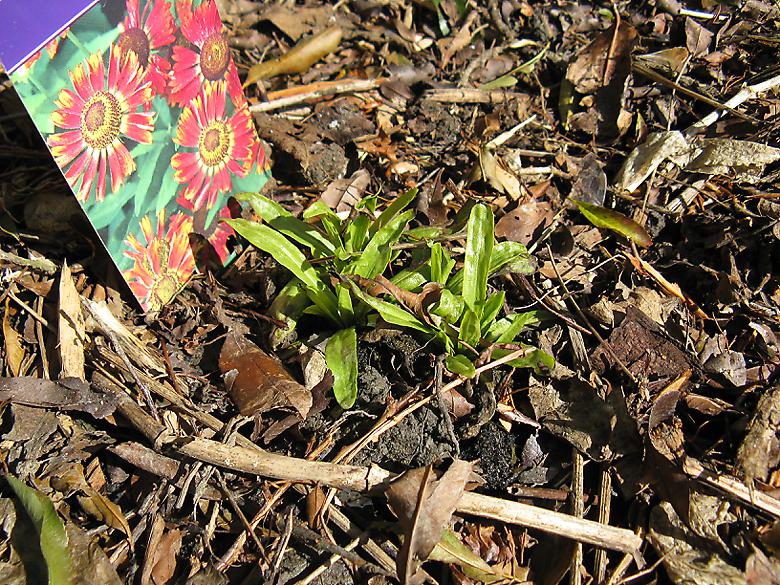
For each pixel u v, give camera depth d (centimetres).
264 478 21
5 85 32
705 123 30
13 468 21
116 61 21
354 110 33
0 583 19
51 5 19
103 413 22
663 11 35
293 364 24
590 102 32
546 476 22
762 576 19
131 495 21
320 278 25
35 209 27
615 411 22
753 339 25
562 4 37
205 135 25
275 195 29
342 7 38
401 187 30
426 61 36
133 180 22
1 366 23
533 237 28
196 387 23
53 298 25
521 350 22
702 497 21
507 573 20
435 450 22
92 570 19
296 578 20
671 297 26
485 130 32
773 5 34
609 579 20
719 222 27
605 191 29
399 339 23
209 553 20
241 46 37
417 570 20
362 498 21
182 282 26
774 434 21
